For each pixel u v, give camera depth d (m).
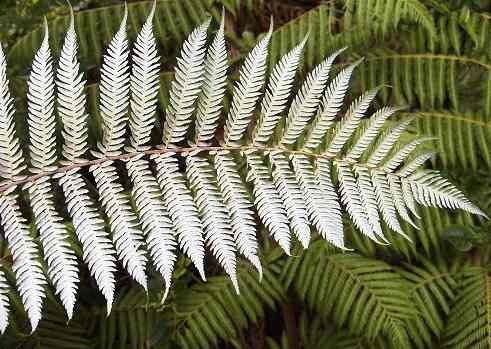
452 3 2.18
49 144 1.50
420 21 2.04
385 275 1.95
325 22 2.10
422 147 1.95
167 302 1.92
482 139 2.06
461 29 2.17
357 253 2.00
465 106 2.15
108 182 1.51
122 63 1.51
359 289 1.94
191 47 1.53
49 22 2.07
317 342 2.00
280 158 1.59
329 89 1.59
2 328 1.42
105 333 1.92
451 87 2.10
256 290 1.95
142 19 2.11
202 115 1.56
